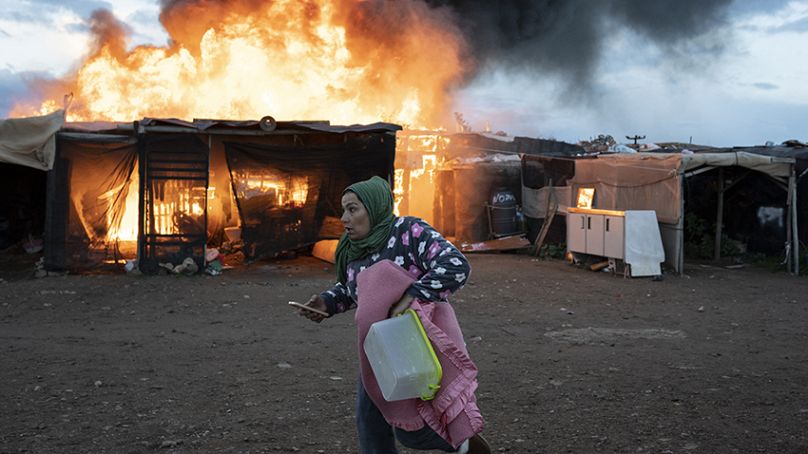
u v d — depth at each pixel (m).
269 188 13.66
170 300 10.27
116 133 13.59
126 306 9.77
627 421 4.83
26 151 12.50
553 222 16.41
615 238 13.08
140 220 12.73
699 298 10.91
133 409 5.06
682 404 5.23
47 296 10.50
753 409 5.10
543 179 16.95
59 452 4.20
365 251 3.17
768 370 6.34
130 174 13.05
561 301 10.49
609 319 9.16
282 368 6.32
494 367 6.44
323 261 14.73
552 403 5.28
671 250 13.69
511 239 16.92
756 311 9.83
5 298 10.28
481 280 12.30
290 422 4.82
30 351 6.84
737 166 15.43
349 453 4.25
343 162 13.98
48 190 12.69
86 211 12.88
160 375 6.02
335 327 8.41
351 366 6.44
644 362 6.65
